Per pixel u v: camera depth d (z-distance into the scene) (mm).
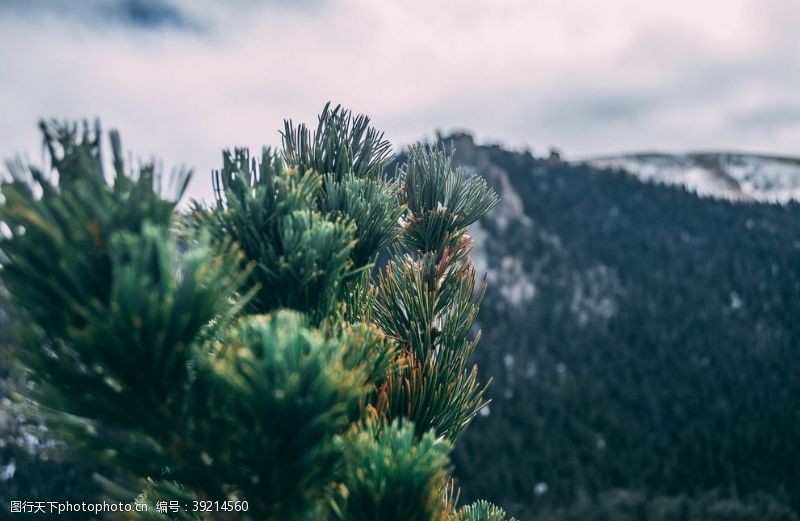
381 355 1436
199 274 971
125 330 906
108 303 925
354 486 1102
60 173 926
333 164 1728
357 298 1648
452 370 1727
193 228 1216
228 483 1055
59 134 928
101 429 1019
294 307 1305
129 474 1049
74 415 1014
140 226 936
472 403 1711
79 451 997
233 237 1291
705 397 119312
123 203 929
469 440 102375
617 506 88438
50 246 900
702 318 141125
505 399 116375
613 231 177000
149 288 917
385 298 1847
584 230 173125
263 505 1067
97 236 905
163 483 1194
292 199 1334
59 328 931
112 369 940
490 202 1937
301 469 1028
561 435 108375
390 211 1685
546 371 126062
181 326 957
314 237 1313
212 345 1147
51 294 913
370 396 1523
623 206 190500
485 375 119312
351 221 1512
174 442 1007
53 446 999
